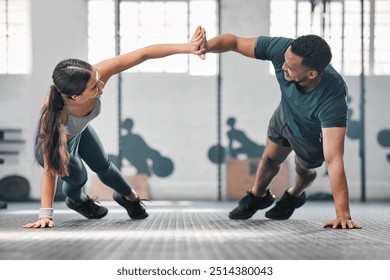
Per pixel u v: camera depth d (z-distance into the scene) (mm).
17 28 9164
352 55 9328
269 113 9320
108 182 3322
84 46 9180
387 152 9250
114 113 9195
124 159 9227
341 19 9312
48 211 2844
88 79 2518
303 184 3389
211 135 9305
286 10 9328
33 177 9094
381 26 9352
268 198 3508
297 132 2945
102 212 3631
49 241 2113
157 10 9352
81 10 9172
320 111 2695
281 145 3166
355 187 9203
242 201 3518
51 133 2633
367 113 9273
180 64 9359
